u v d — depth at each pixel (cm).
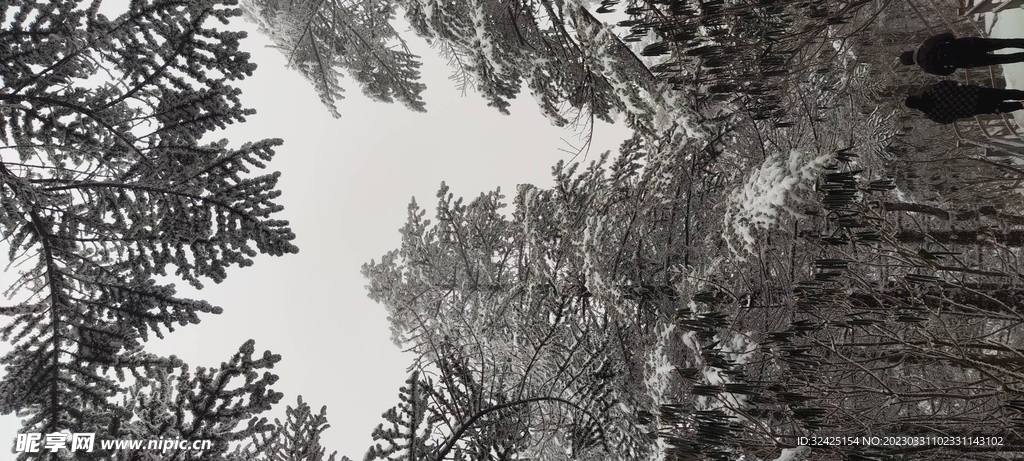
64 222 382
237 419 416
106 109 384
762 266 547
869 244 501
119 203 396
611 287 747
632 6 618
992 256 600
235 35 401
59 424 365
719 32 611
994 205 674
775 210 500
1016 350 454
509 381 861
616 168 860
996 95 352
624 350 763
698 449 499
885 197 638
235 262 423
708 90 635
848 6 597
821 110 775
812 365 479
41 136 372
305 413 564
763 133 718
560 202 892
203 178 407
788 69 656
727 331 550
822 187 463
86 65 374
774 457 506
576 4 714
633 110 769
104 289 390
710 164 747
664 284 736
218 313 414
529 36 817
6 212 359
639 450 742
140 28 377
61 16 358
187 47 392
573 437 769
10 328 366
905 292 515
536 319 855
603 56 719
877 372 571
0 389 354
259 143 421
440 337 881
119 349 388
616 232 788
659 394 609
